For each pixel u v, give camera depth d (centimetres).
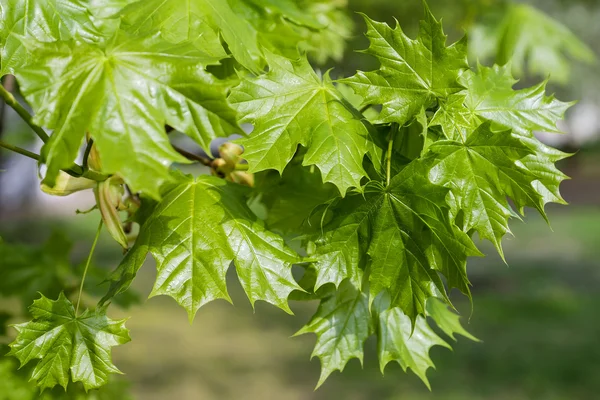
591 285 589
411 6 272
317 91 97
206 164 106
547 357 409
